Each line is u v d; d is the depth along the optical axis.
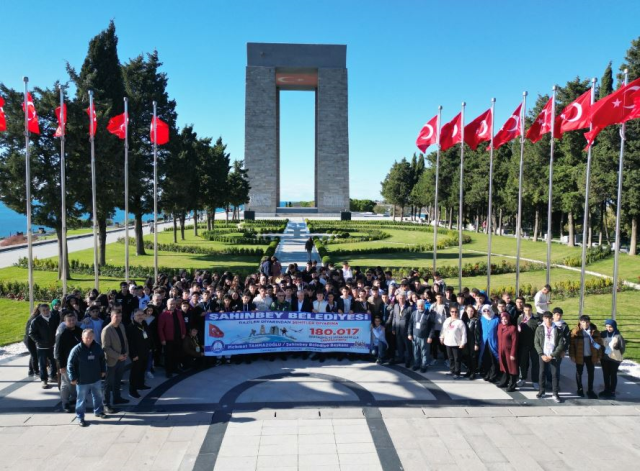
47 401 10.81
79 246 46.72
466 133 19.20
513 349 11.29
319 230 60.50
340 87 90.12
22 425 9.62
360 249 40.94
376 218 103.12
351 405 10.61
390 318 13.58
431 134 20.16
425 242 50.75
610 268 30.38
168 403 10.69
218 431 9.36
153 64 38.06
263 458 8.38
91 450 8.63
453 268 29.72
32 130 15.70
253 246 46.25
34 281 26.38
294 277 17.14
